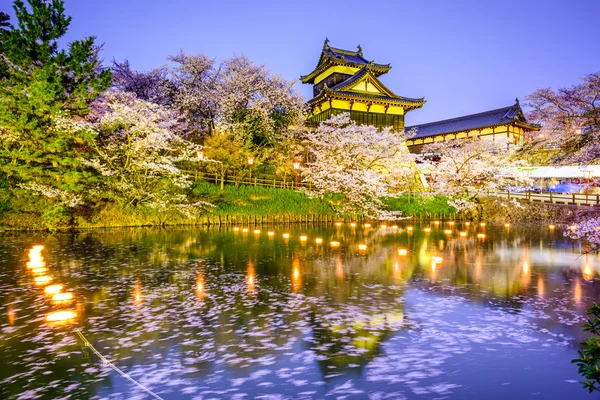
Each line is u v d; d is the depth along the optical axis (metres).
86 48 25.92
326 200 35.88
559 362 7.17
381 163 37.41
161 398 5.94
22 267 14.80
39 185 23.48
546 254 18.91
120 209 27.30
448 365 7.04
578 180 41.19
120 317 9.45
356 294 11.57
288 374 6.68
